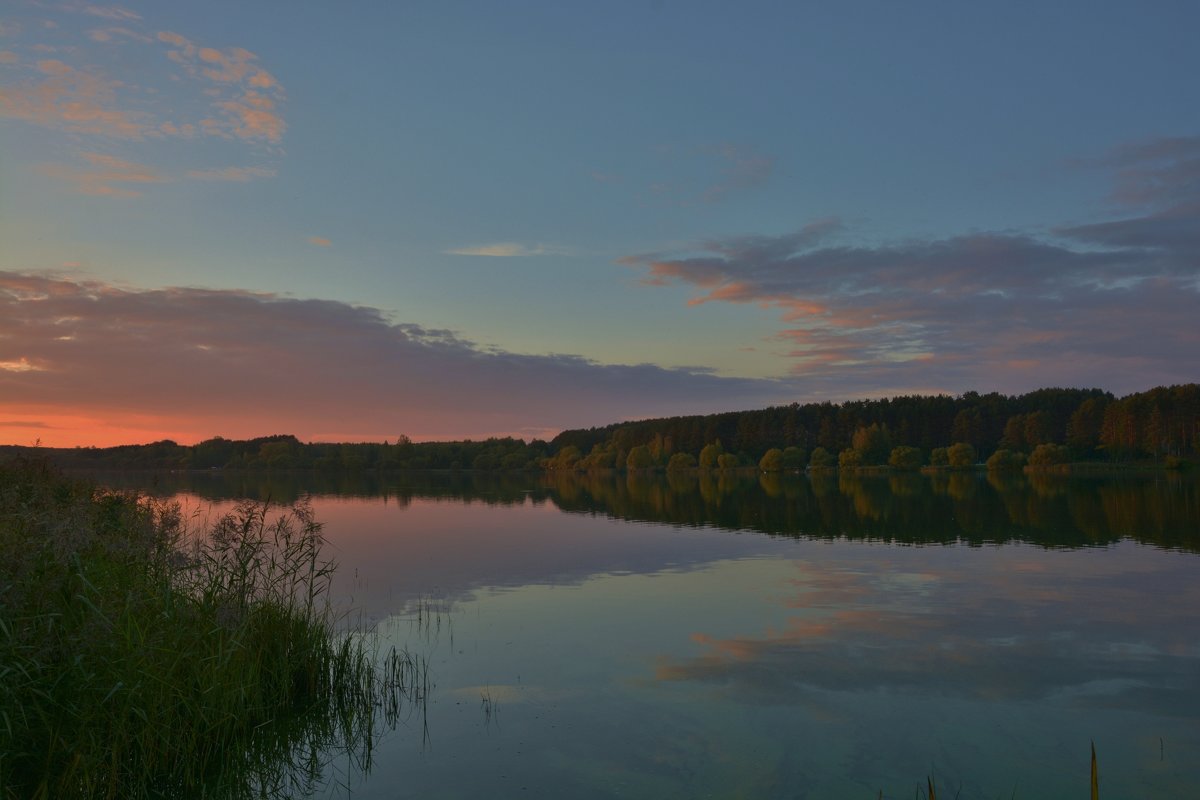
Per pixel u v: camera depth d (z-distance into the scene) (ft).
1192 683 33.63
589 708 30.78
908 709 30.66
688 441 493.36
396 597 52.01
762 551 74.95
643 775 25.04
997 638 41.09
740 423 485.15
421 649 39.04
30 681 22.06
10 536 24.34
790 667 36.04
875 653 38.27
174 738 24.97
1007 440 395.34
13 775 21.75
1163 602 49.75
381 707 30.86
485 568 63.98
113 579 27.04
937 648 39.14
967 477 270.87
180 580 30.19
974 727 28.81
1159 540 81.10
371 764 25.89
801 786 24.25
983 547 76.89
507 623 44.45
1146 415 329.52
